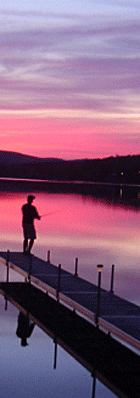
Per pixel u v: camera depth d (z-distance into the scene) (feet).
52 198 208.23
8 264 55.88
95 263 66.90
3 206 157.38
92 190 322.14
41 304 45.42
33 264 54.54
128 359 33.30
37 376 29.99
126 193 290.15
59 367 31.48
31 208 60.44
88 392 28.12
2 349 34.40
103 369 31.27
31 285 52.85
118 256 72.95
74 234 97.35
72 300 39.55
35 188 311.27
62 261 67.46
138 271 61.87
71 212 147.84
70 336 37.27
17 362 32.27
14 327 38.99
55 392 27.94
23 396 27.43
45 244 83.05
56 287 43.91
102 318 34.96
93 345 35.37
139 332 31.91
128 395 27.89
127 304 39.04
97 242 86.99
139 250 79.25
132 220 128.36
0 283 53.36
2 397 27.35
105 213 147.33
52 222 120.37
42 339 36.52
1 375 30.17
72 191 291.99
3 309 43.47
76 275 49.39
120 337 32.09
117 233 100.27
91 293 42.29
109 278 56.90
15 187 313.94
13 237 90.22
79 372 30.96
